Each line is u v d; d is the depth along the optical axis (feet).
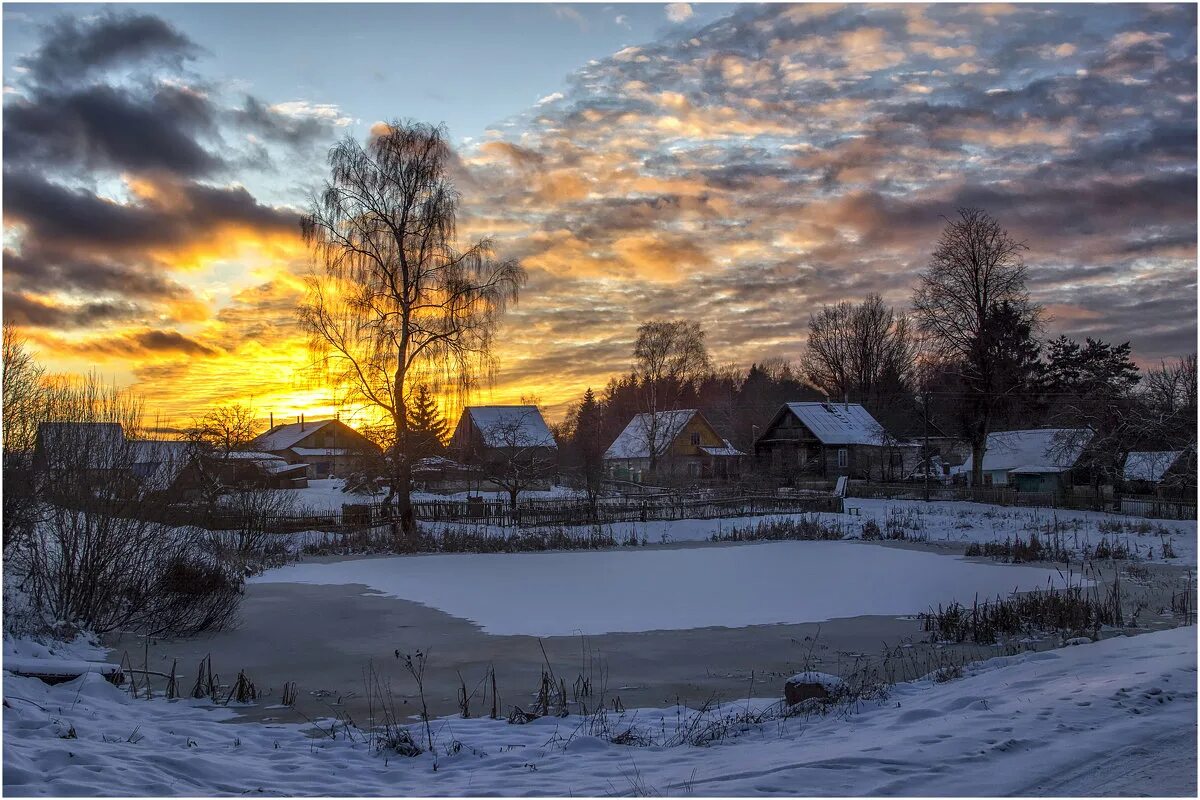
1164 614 55.52
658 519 132.16
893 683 36.83
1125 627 50.78
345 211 109.19
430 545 106.63
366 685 40.19
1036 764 21.81
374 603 64.59
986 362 183.21
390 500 122.93
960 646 47.39
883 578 77.61
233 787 23.61
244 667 43.91
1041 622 51.47
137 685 39.17
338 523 121.80
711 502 140.87
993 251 183.11
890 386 285.84
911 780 21.13
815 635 51.60
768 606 62.85
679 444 265.54
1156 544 105.19
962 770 21.74
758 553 99.35
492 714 33.86
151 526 54.19
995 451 196.03
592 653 47.19
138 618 52.60
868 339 288.92
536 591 70.85
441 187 112.37
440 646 49.11
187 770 24.66
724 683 40.34
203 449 108.58
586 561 92.79
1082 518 137.28
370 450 119.65
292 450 290.35
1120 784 20.22
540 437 236.02
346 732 30.94
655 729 30.94
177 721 32.58
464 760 27.02
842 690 33.04
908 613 59.47
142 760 24.91
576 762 26.30
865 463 246.68
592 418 352.69
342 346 110.32
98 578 50.65
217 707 35.88
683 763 25.25
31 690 33.19
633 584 74.69
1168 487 153.17
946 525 128.57
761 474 226.17
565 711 33.99
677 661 45.11
